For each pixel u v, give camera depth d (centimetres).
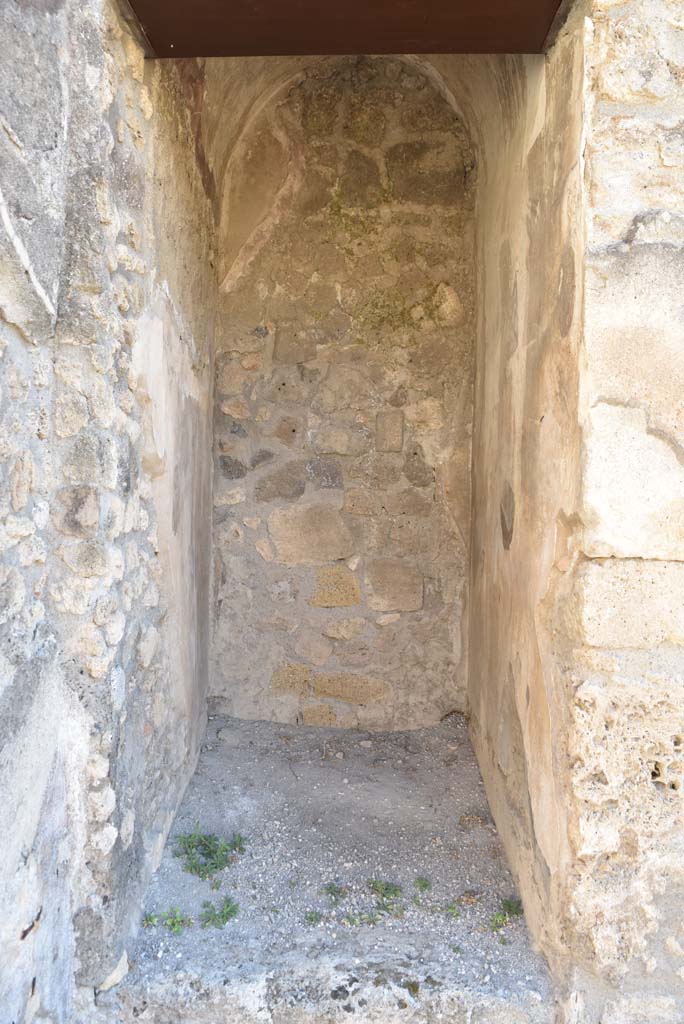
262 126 276
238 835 221
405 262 279
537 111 185
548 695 171
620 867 155
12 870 135
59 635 157
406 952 179
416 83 276
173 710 219
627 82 148
